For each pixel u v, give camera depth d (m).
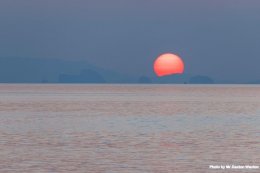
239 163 145.12
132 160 148.38
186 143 185.50
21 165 140.38
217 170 135.25
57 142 187.12
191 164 143.00
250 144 183.62
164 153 161.38
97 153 160.75
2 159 149.50
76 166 139.12
